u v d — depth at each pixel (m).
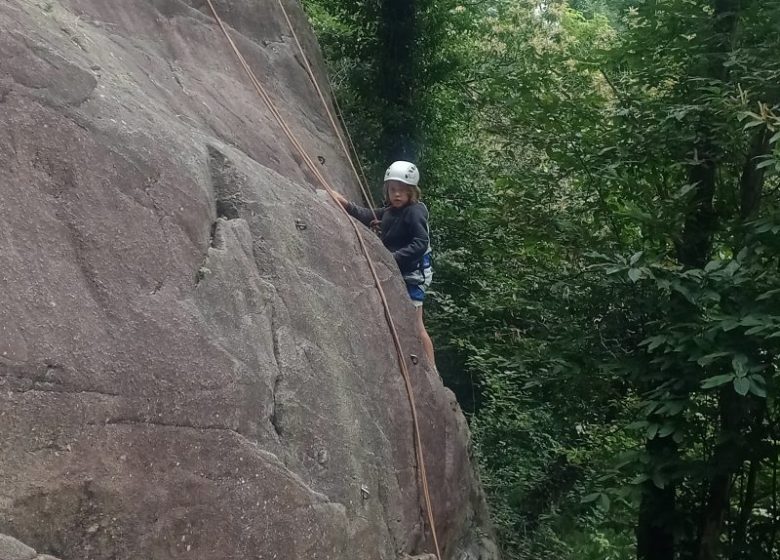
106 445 2.11
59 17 3.31
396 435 3.97
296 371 3.12
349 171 6.19
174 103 3.88
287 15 6.71
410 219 5.19
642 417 6.52
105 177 2.55
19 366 1.96
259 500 2.51
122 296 2.37
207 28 5.20
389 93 11.37
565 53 9.67
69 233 2.31
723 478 7.14
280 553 2.54
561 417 8.06
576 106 8.45
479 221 11.34
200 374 2.47
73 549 1.97
